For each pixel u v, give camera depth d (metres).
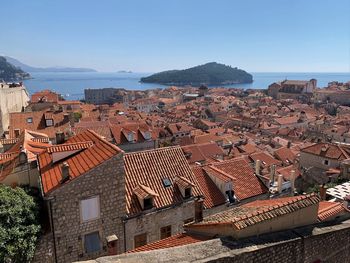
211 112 156.62
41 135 36.22
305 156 58.72
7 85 68.88
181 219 22.81
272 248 11.33
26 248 16.94
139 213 20.73
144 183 22.97
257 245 11.28
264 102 197.12
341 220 14.85
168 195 22.75
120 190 19.58
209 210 24.61
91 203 18.70
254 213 12.32
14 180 20.38
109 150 19.94
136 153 24.69
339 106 169.62
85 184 18.30
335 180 47.66
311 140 90.06
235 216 13.48
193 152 59.34
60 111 58.28
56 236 17.95
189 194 23.22
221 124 135.12
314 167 56.78
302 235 12.19
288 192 31.80
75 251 18.61
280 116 135.88
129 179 22.75
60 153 20.67
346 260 13.84
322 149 56.62
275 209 12.52
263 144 86.12
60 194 17.66
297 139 96.19
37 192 19.84
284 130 107.44
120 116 95.62
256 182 28.98
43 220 18.39
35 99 85.56
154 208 21.45
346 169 47.59
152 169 24.14
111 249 17.05
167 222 22.14
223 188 25.95
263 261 11.25
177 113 152.38
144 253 11.12
